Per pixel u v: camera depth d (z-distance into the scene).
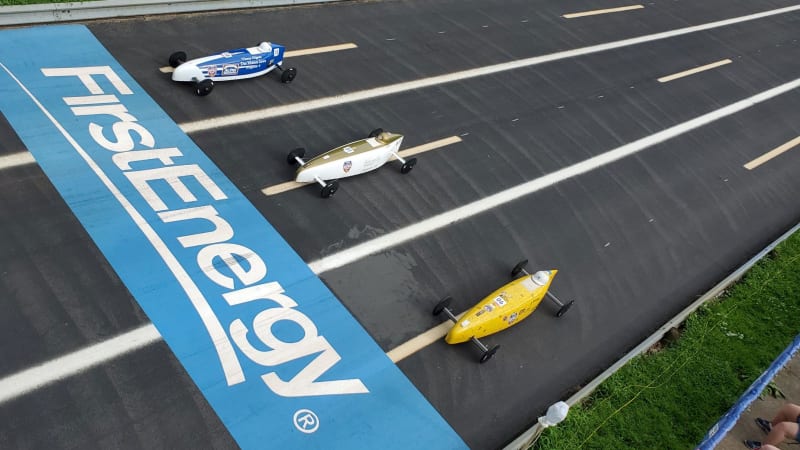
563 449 10.41
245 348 10.45
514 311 11.96
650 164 18.47
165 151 13.62
